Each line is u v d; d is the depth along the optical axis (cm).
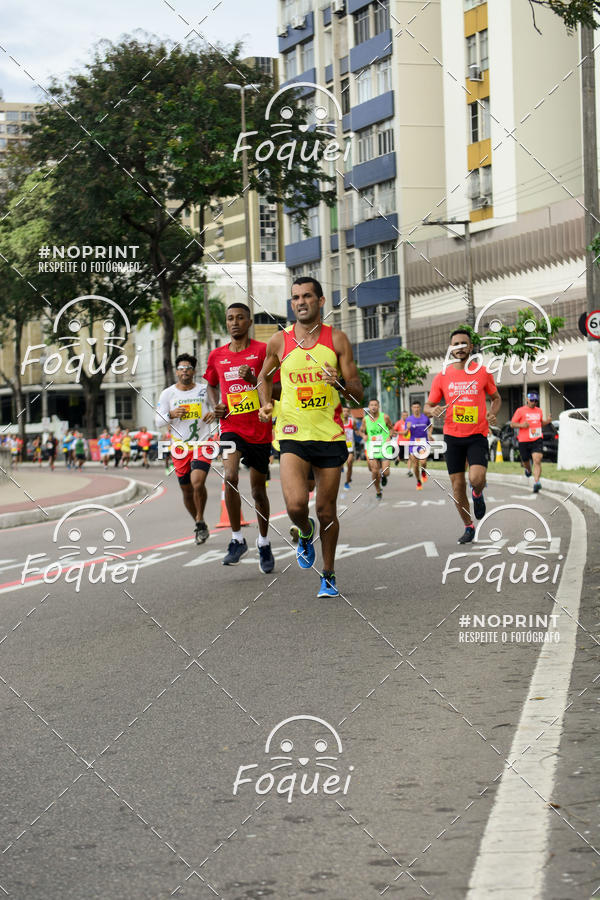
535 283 1122
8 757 396
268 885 276
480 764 364
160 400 910
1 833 321
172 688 487
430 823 313
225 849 302
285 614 645
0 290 841
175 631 612
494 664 511
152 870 289
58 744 409
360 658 529
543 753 373
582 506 1176
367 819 319
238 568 843
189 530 1139
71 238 833
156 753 393
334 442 674
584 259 1178
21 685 504
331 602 678
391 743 393
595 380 1343
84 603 726
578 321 1219
